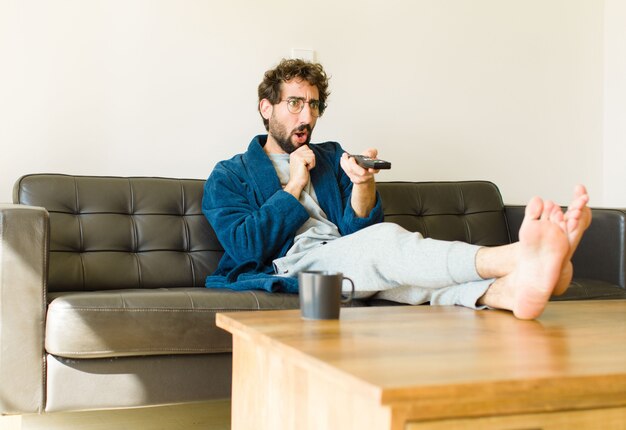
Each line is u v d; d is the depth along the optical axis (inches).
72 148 101.0
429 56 122.7
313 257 80.7
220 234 89.0
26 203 87.2
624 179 133.8
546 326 53.4
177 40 106.4
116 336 68.2
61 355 67.6
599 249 99.3
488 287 62.9
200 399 72.7
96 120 102.3
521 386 35.9
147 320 69.3
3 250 67.1
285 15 112.8
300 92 95.1
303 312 55.8
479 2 126.5
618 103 134.6
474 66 126.3
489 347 44.3
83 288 87.0
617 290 93.3
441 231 106.5
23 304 67.5
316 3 114.7
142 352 69.5
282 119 95.6
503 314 59.7
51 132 100.0
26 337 67.5
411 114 121.6
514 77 129.5
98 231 89.3
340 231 93.3
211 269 93.3
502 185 128.9
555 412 37.1
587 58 135.3
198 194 95.7
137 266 89.8
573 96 134.2
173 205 94.2
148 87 105.0
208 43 108.2
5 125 97.7
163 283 90.7
